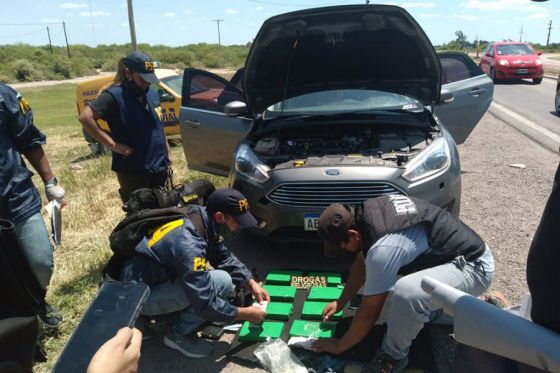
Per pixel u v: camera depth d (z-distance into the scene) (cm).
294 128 439
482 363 124
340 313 291
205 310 252
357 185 339
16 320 95
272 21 397
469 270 241
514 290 314
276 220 353
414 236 238
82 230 477
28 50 6388
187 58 5975
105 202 559
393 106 446
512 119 937
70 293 346
